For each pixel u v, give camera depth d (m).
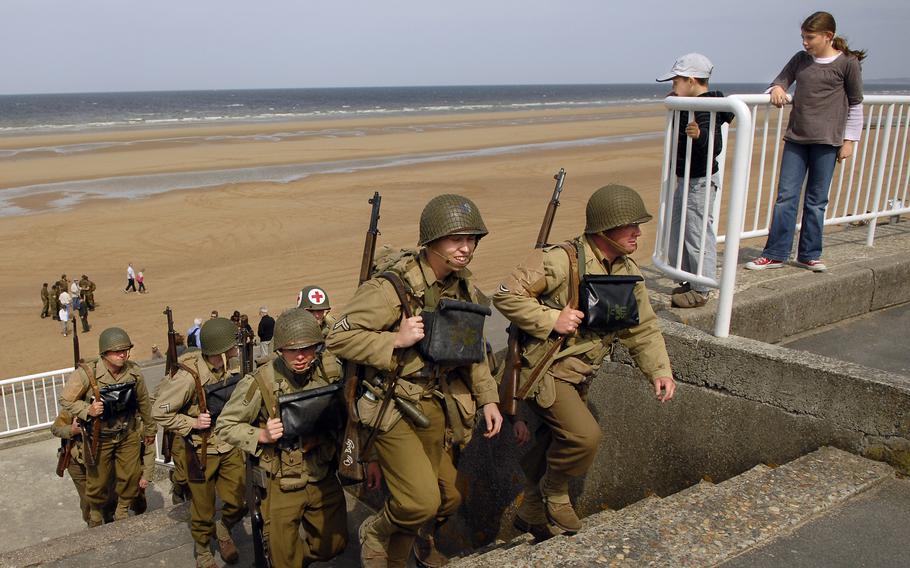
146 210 30.39
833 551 2.67
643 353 3.46
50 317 19.56
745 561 2.61
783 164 5.20
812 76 4.98
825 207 5.16
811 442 3.49
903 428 3.16
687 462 4.01
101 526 5.52
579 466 3.41
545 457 3.81
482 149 52.28
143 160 47.06
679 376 4.04
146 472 6.51
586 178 37.19
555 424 3.40
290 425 3.74
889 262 5.36
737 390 3.77
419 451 3.25
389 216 28.81
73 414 6.14
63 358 17.09
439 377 3.25
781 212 5.16
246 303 19.91
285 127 79.31
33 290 21.34
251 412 3.93
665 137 4.66
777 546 2.70
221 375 5.02
